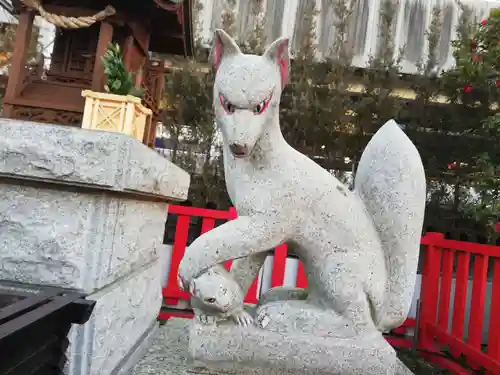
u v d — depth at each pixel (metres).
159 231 1.61
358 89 3.76
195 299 1.03
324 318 1.01
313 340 1.00
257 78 0.94
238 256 0.99
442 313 2.18
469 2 4.07
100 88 1.82
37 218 0.99
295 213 1.01
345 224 1.03
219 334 1.00
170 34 2.52
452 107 3.14
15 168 0.95
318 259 1.03
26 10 1.83
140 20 2.11
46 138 0.96
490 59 2.23
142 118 1.72
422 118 3.31
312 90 3.21
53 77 1.97
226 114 0.96
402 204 1.06
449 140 3.26
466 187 3.27
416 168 1.08
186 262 0.99
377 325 1.09
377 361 0.99
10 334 0.58
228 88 0.94
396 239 1.06
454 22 4.03
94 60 1.98
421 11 4.05
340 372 0.99
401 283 1.07
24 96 1.81
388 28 3.54
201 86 3.32
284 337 1.00
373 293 1.04
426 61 3.75
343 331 1.01
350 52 3.44
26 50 1.83
